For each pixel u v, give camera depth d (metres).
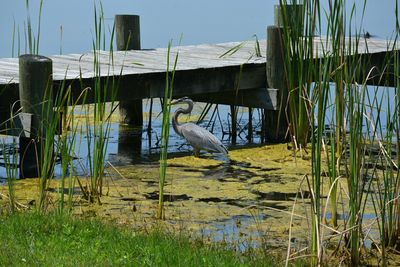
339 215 10.42
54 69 14.39
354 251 8.54
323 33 22.30
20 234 8.07
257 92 15.46
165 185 11.93
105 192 11.45
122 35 17.62
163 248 7.86
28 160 12.46
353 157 8.37
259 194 11.49
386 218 9.61
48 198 10.35
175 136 16.09
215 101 16.19
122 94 13.78
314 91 9.13
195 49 17.56
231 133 16.25
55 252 7.50
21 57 12.18
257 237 9.45
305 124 13.82
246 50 17.48
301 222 10.14
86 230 8.20
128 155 14.20
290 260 8.37
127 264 7.27
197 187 11.84
